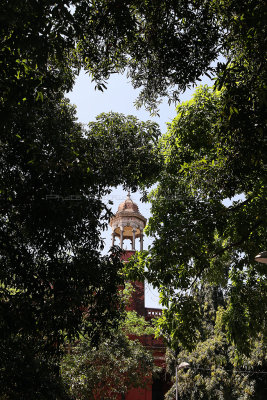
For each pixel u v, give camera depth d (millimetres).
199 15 6551
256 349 17641
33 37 5031
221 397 19016
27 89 5551
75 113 9359
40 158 7082
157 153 10492
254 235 10656
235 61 7207
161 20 6652
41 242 7457
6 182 7227
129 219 26359
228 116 6688
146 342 24734
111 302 8203
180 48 6547
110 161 9375
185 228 9641
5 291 7160
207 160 9836
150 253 9703
